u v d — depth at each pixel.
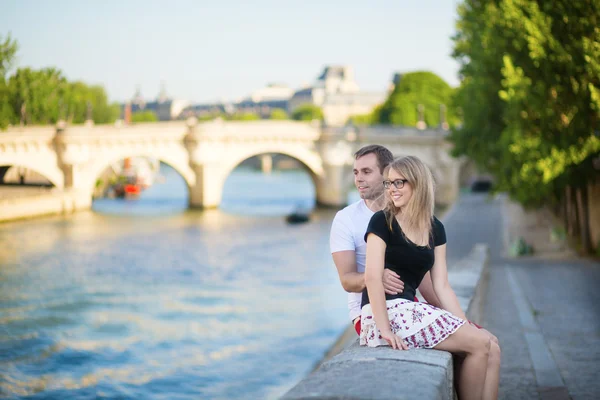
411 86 112.06
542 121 23.98
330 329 32.81
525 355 9.98
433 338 4.61
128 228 66.88
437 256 4.95
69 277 44.69
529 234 48.09
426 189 4.71
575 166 26.38
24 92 81.31
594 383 8.38
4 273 45.34
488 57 28.06
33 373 26.80
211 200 83.69
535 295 18.03
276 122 85.81
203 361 28.22
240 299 39.72
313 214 81.69
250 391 24.56
